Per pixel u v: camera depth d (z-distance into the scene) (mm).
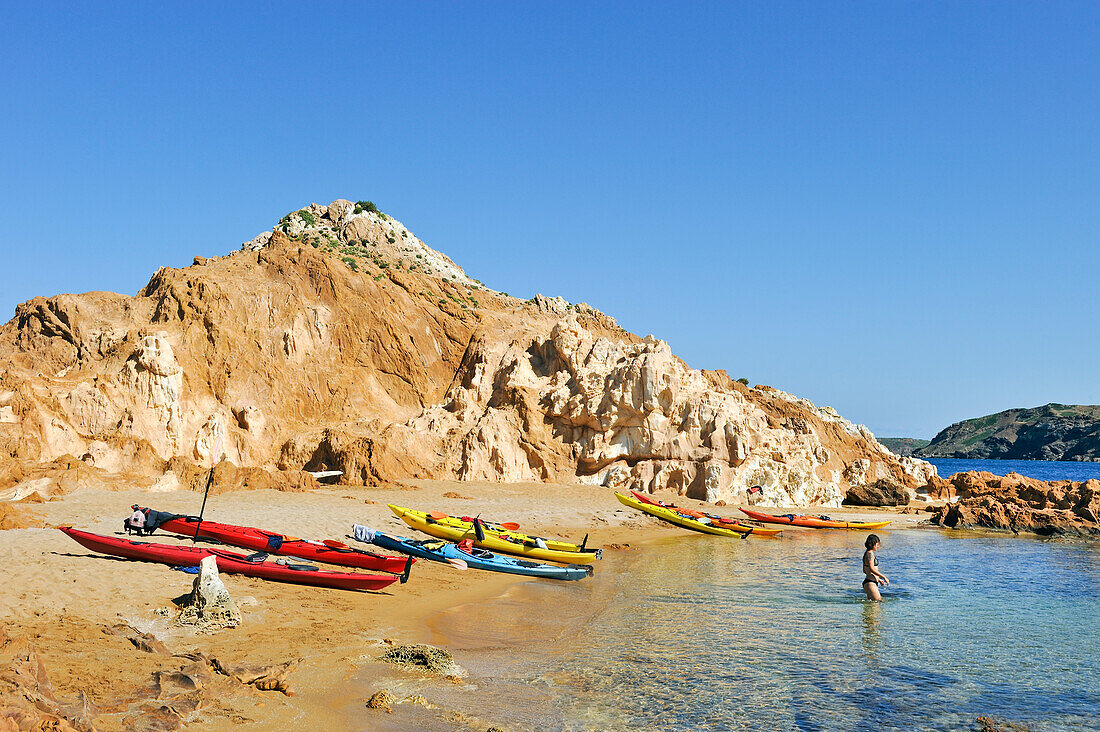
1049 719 16094
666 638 21156
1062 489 62594
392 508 36062
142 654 14930
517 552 33500
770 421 79312
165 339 56781
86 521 30625
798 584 30688
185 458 45969
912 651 21031
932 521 58531
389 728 13156
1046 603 28391
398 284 72688
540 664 18000
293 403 60000
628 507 50406
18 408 46812
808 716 15539
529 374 64000
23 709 9656
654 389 58750
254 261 68375
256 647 17078
